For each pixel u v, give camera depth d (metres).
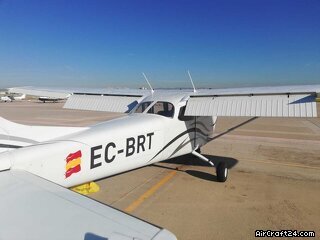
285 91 5.28
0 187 2.52
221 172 6.53
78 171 4.10
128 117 5.67
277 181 6.70
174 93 6.46
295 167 7.89
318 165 8.09
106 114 24.89
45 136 4.04
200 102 5.93
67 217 1.90
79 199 2.23
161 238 1.58
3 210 2.03
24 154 3.41
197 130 6.90
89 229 1.72
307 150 10.03
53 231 1.73
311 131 14.52
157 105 6.02
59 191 2.42
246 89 6.15
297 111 4.87
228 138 12.45
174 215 4.91
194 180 6.75
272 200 5.57
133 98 7.25
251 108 5.29
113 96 7.57
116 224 1.76
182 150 6.52
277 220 4.72
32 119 20.56
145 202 5.47
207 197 5.71
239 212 5.03
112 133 4.64
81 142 4.12
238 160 8.66
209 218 4.79
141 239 1.56
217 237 4.18
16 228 1.78
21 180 2.75
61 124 17.69
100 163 4.45
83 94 7.98
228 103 5.60
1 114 24.66
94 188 5.96
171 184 6.48
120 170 4.92
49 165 3.67
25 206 2.09
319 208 5.20
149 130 5.41
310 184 6.50
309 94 5.03
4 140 3.61
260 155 9.30
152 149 5.54
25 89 8.66
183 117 6.21
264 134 13.58
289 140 11.97
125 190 6.10
